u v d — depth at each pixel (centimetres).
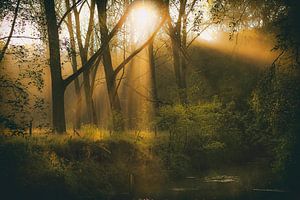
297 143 1794
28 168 1744
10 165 1692
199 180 2395
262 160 2805
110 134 2512
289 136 1803
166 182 2333
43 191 1708
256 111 1903
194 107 2817
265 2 1958
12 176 1664
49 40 2372
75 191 1812
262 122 1928
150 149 2562
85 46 3803
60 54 2539
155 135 2748
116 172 2166
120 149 2370
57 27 2430
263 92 1862
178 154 2622
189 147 2773
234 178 2395
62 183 1803
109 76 3209
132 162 2347
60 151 2036
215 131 2878
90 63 2627
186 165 2602
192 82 4194
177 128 2744
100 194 1900
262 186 2017
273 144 2222
